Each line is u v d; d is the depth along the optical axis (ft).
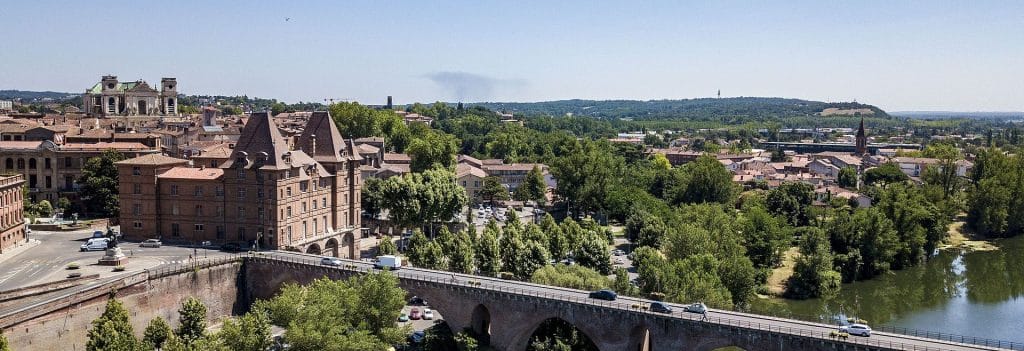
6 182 597.52
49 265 559.38
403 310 581.12
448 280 538.06
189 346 402.31
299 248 638.12
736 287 636.48
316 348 428.56
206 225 651.25
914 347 387.96
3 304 455.63
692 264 624.59
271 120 645.51
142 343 423.64
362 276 513.04
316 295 461.78
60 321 447.83
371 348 441.68
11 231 603.26
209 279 561.84
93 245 614.75
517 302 497.05
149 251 615.57
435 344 495.82
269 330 425.69
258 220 633.61
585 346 506.48
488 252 646.74
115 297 484.74
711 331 433.48
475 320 521.24
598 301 480.64
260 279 594.65
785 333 411.95
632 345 460.96
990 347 393.29
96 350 406.41
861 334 410.31
